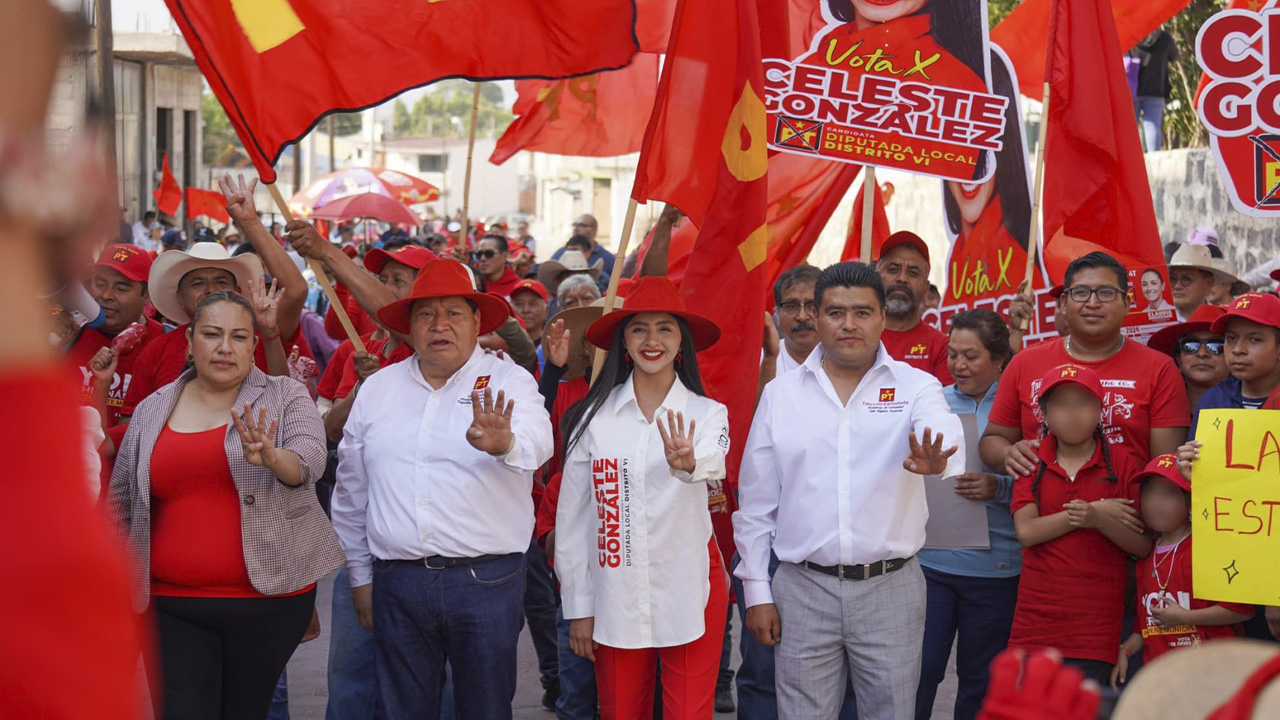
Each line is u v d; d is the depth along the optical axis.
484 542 4.64
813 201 7.56
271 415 4.58
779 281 6.09
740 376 5.41
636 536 4.47
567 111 9.48
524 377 4.80
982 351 5.56
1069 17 6.31
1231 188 6.53
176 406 4.57
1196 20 14.33
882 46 6.46
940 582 5.30
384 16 5.40
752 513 4.73
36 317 0.70
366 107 5.38
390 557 4.70
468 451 4.64
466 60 5.45
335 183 21.75
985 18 6.41
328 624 8.15
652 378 4.60
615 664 4.57
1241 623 4.79
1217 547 4.38
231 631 4.52
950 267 8.18
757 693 5.27
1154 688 1.22
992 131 6.45
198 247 6.01
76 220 0.70
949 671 7.31
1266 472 4.35
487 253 11.37
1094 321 4.95
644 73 9.41
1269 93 6.45
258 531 4.44
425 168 68.81
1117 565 4.79
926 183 19.58
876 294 4.53
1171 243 10.12
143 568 4.42
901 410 4.54
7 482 0.69
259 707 4.62
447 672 5.67
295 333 5.85
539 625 6.50
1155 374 4.93
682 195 5.28
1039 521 4.81
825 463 4.56
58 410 0.71
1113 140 6.29
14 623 0.69
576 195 49.62
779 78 6.47
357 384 5.63
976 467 5.33
